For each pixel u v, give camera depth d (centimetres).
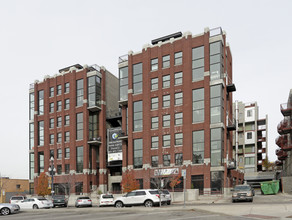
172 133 4397
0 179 6775
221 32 4288
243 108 8200
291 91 5303
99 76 5631
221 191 3941
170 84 4525
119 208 2408
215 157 4066
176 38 4588
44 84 5994
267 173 7362
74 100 5584
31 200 3406
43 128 5900
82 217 1909
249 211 1881
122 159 5038
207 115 4162
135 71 4922
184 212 1970
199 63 4353
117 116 5469
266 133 8031
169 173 4294
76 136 5500
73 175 5319
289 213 1700
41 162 5841
